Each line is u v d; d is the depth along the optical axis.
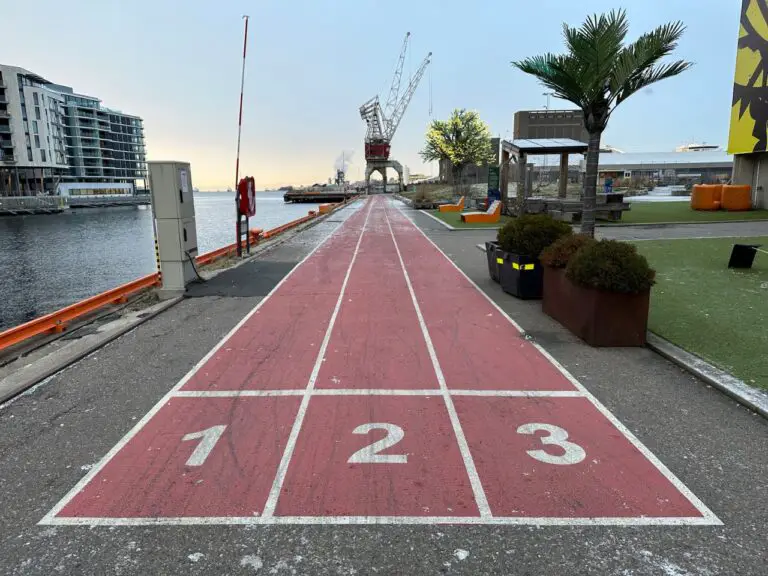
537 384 5.82
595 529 3.43
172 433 4.79
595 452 4.38
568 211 24.03
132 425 4.96
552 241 9.74
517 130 108.31
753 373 5.82
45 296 22.81
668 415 5.04
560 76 9.93
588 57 9.70
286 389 5.75
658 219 24.25
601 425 4.85
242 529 3.45
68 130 139.12
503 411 5.16
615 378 5.96
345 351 7.01
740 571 3.06
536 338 7.49
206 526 3.49
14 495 3.88
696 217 24.89
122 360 6.80
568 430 4.77
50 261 34.88
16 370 6.45
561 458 4.29
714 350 6.60
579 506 3.67
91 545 3.33
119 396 5.65
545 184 48.47
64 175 133.38
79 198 117.75
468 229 24.00
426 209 43.16
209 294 10.71
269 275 12.81
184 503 3.74
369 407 5.27
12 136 108.69
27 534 3.45
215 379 6.08
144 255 38.22
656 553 3.21
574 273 7.31
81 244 46.38
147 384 5.97
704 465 4.17
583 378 5.98
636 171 80.00
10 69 107.81
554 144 26.70
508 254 10.29
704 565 3.11
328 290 11.00
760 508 3.63
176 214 10.73
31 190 116.81
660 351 6.69
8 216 95.81
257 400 5.48
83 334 7.91
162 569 3.11
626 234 19.16
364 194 105.06
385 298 10.18
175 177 10.64
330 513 3.60
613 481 3.96
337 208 48.41
